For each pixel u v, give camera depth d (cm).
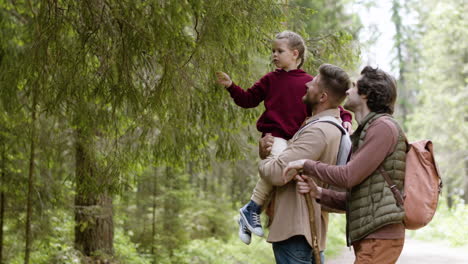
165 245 980
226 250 1076
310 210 284
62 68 365
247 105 338
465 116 1780
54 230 721
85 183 500
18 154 616
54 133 537
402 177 253
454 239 1329
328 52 516
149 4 322
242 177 1179
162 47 337
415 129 2392
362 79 266
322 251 326
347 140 298
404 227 257
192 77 388
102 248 764
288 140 316
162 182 970
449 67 1800
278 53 327
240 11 344
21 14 579
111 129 457
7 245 670
